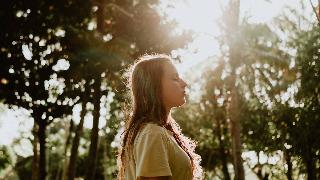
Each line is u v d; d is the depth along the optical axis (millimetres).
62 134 49500
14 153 43438
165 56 2512
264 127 31109
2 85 26984
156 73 2420
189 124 41344
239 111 24734
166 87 2416
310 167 29422
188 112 40719
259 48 25516
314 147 29000
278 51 26156
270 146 31828
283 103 28875
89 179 26188
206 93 36656
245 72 26203
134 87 2463
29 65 26828
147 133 2205
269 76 27781
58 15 26219
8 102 27422
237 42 24297
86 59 25844
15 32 25984
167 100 2420
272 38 25516
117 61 25875
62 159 46594
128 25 28578
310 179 29328
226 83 24969
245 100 28312
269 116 30141
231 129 24516
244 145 37469
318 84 26297
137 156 2195
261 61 25812
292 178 32812
